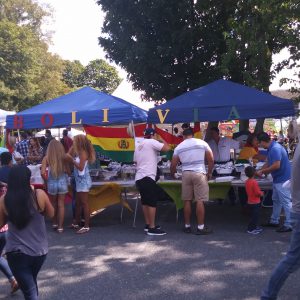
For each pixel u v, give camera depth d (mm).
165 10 16312
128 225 8492
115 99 9570
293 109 8742
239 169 8641
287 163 7441
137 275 5508
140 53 16656
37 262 3738
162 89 17438
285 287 4832
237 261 5945
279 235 7293
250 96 9109
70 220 9148
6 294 4977
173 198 8398
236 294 4770
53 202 8055
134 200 11500
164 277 5391
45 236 3830
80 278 5480
